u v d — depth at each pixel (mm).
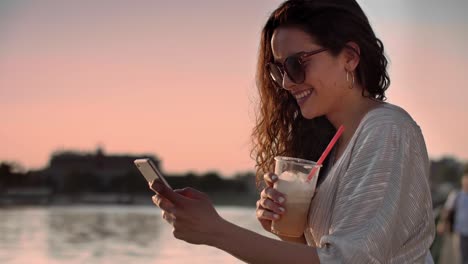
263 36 2598
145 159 2041
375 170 2062
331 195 2191
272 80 2641
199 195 2041
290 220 2289
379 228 1987
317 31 2191
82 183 67438
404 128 2115
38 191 64062
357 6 2266
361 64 2258
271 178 2312
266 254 1985
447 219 10391
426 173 2145
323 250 1988
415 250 2105
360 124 2172
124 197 67938
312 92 2240
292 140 2680
